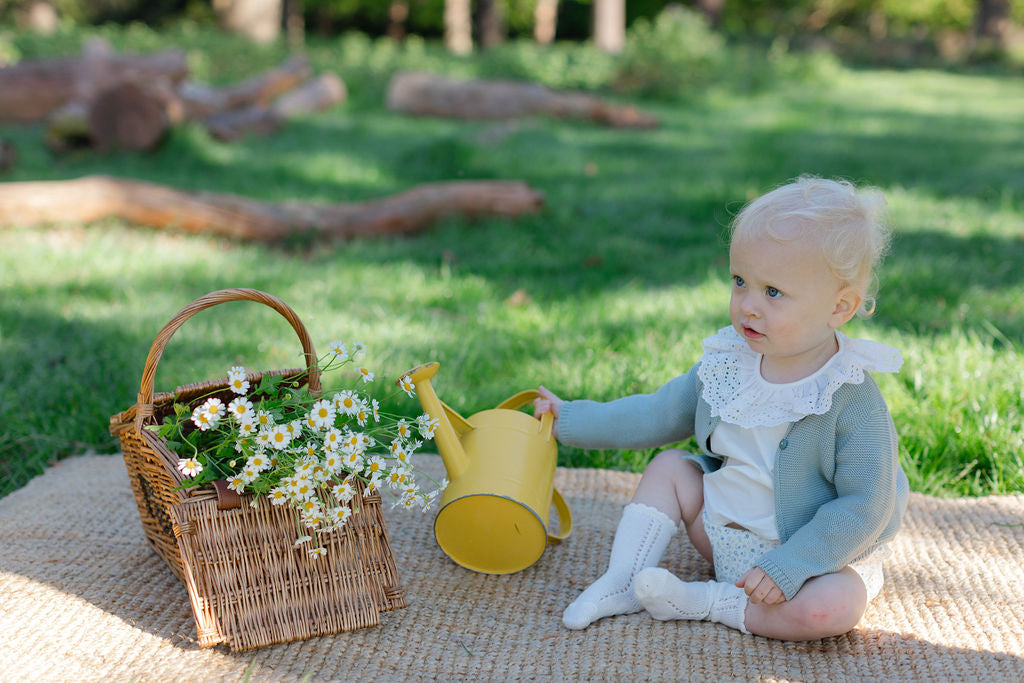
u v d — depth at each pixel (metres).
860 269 1.94
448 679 1.89
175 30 16.91
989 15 27.03
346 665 1.93
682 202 7.30
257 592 1.98
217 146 9.15
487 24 20.64
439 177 8.21
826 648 2.01
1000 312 4.47
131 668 1.89
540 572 2.37
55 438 3.18
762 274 1.93
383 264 5.52
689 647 2.01
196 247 5.67
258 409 2.03
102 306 4.56
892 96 16.05
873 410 1.99
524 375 3.72
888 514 1.97
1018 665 1.91
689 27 14.85
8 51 13.62
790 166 8.62
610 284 5.25
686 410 2.29
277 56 15.02
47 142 8.64
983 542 2.48
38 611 2.09
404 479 2.12
